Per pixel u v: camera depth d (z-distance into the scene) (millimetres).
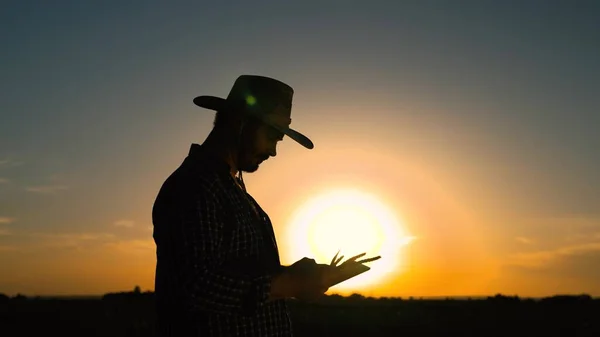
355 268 3266
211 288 3049
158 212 3418
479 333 27031
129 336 23016
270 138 3551
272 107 3541
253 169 3590
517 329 28953
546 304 56031
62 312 34125
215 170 3354
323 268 3211
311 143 3635
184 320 3238
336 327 28812
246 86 3568
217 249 3195
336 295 78438
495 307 52625
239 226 3303
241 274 3100
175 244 3178
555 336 26156
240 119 3527
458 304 65250
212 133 3596
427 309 50156
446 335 26203
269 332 3283
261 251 3393
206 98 3592
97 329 25141
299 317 34156
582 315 39656
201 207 3211
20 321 28031
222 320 3184
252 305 3082
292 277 3178
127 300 50938
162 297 3312
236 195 3387
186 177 3344
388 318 35688
